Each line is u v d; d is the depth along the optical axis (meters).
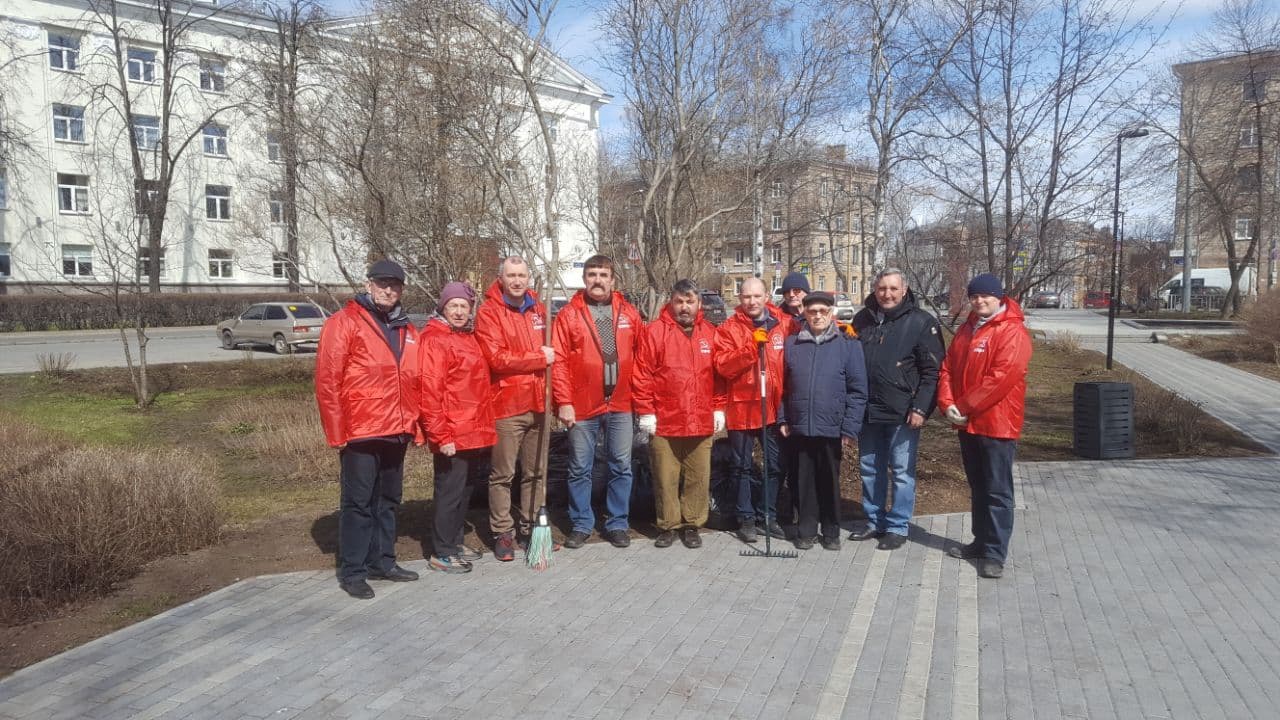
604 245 11.12
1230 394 13.80
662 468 5.88
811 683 3.86
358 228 9.10
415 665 4.03
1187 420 9.95
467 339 5.43
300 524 6.62
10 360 19.62
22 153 32.78
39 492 5.66
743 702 3.68
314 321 22.58
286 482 8.23
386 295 5.03
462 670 3.98
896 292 5.75
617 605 4.82
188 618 4.64
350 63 8.69
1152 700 3.68
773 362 6.07
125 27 33.22
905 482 5.80
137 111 34.56
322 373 4.82
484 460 6.81
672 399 5.76
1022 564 5.50
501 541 5.68
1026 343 5.22
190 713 3.57
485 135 8.19
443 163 8.42
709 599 4.92
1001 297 5.38
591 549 5.93
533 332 5.68
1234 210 31.95
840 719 3.54
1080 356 19.19
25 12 32.47
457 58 8.04
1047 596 4.92
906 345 5.72
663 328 5.82
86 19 33.31
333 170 9.66
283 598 4.96
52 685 3.84
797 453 5.88
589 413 5.82
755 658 4.12
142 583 5.27
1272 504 6.89
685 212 9.75
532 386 5.66
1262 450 9.35
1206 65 27.16
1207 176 31.09
